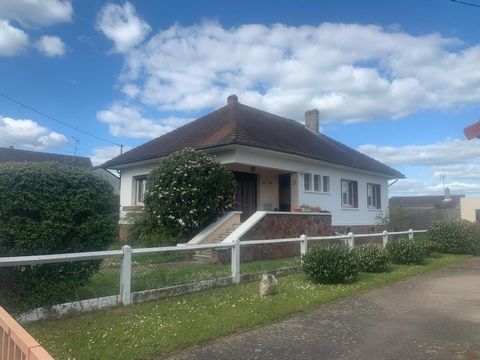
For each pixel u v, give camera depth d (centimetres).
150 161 1966
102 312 714
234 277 999
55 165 729
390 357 524
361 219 2430
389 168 2780
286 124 2539
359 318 708
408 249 1364
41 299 660
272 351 551
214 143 1656
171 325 645
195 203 1467
